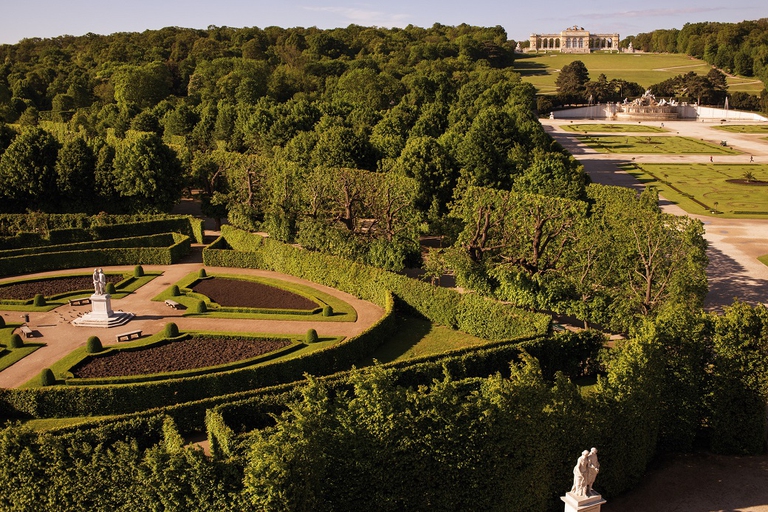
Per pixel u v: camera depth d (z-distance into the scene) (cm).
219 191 12238
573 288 7200
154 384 5722
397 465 3838
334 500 3812
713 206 13312
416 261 9006
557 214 7869
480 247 8288
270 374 6072
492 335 6981
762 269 9469
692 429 4919
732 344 4766
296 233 9875
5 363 6544
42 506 3838
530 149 13312
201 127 16688
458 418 3969
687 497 4362
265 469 3472
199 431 5250
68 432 4725
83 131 15700
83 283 9106
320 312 7900
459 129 13062
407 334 7350
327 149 12912
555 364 6150
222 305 8131
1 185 11875
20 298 8506
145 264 10125
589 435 4253
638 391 4438
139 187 11756
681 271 6781
